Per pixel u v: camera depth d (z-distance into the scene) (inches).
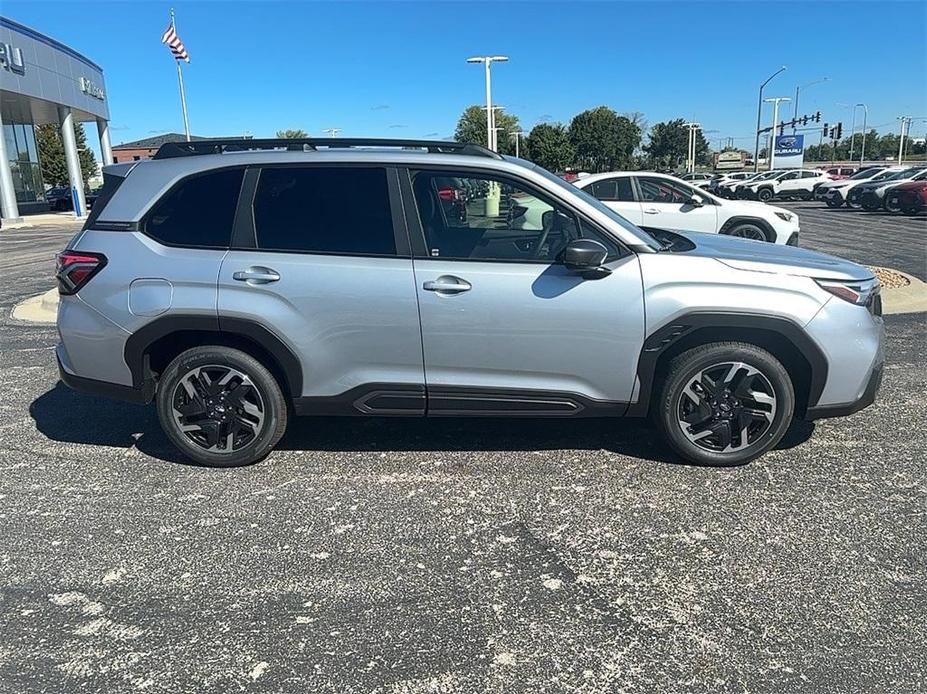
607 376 153.6
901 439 177.5
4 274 526.6
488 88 1385.3
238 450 163.9
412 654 103.3
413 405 157.6
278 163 155.8
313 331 152.9
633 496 149.6
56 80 1315.2
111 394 163.2
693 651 103.0
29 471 165.6
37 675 99.8
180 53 1390.3
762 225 457.1
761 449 158.9
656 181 462.0
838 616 110.3
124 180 160.9
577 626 109.0
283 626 109.9
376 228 152.9
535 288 149.6
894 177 1107.9
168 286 154.1
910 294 352.2
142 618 112.1
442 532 136.7
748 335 154.1
